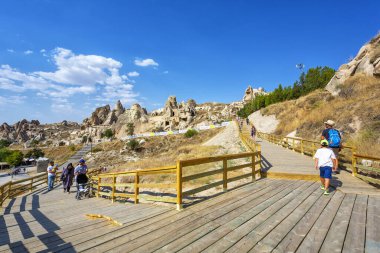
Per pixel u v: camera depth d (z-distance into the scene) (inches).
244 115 3184.1
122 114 6530.5
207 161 273.7
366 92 944.9
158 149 2726.4
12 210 386.9
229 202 252.8
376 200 251.8
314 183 343.9
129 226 197.0
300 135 986.1
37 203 442.9
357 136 655.8
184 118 4704.7
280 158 635.5
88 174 777.6
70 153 3634.4
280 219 199.9
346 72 1195.9
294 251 146.4
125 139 3592.5
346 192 284.2
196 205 247.0
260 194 283.4
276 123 1510.8
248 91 4909.0
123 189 523.8
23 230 228.4
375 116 708.7
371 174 385.4
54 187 681.6
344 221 193.2
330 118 912.9
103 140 4421.8
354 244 154.1
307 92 1873.8
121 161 2423.7
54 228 223.1
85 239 174.2
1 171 2731.3
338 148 372.2
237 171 507.2
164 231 182.5
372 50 1120.2
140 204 294.4
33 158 3494.1
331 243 156.0
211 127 2881.4
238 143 957.2
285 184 339.3
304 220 197.0
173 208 243.6
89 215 253.0
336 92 1147.9
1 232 227.0
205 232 177.3
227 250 148.7
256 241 160.2
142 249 154.0
